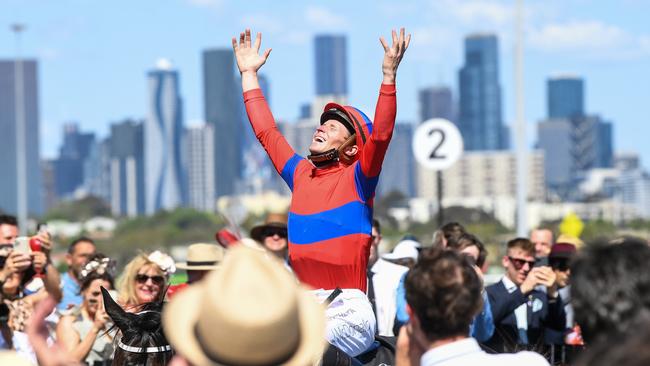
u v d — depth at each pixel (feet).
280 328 24.61
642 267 26.30
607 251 26.78
